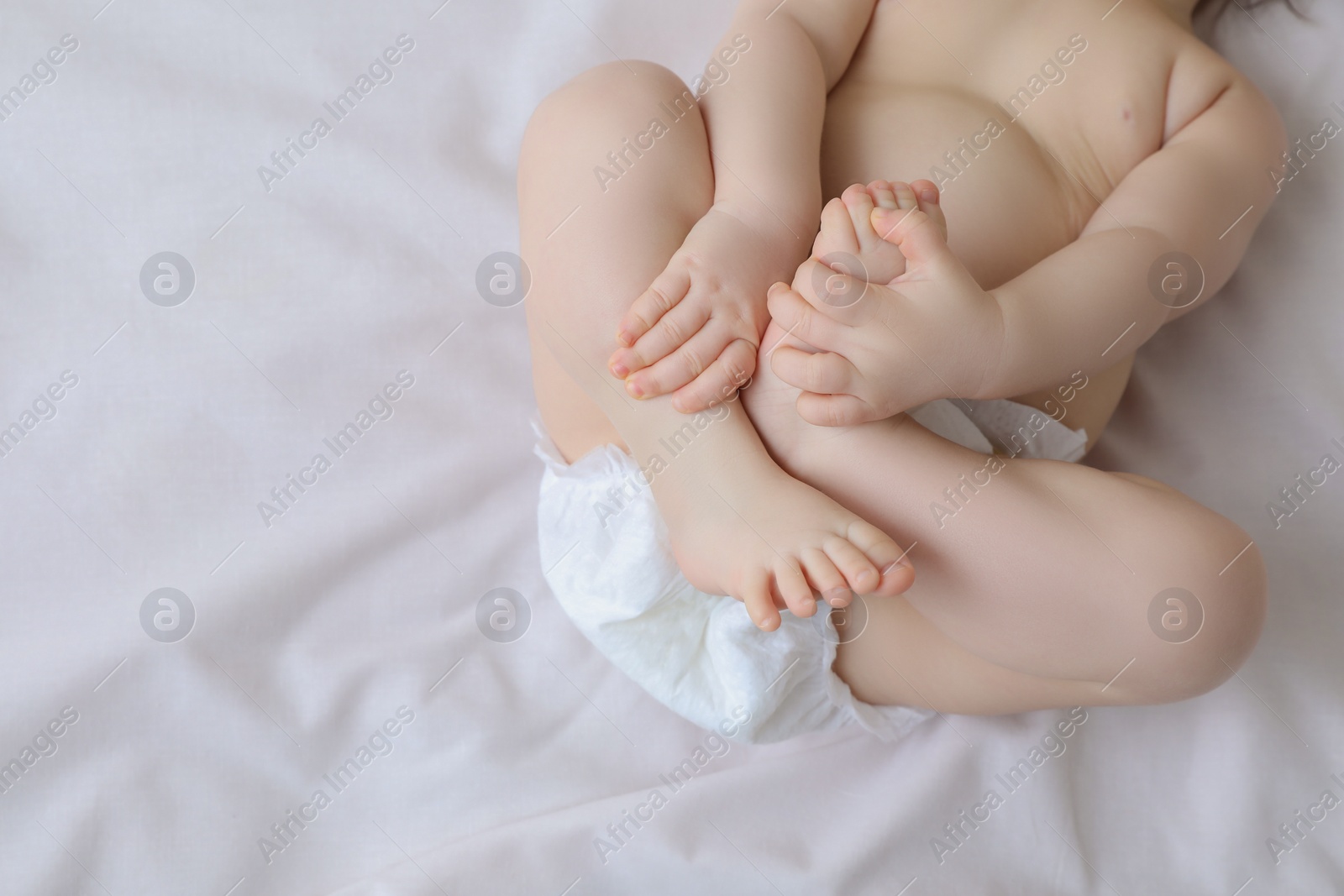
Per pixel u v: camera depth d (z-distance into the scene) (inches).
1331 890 36.3
